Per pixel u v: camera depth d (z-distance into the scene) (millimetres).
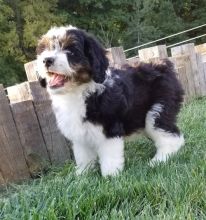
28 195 809
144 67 1130
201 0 6672
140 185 826
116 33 5891
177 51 2201
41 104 1160
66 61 939
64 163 1184
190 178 845
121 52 1606
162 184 823
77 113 994
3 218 729
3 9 5203
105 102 978
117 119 1004
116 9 5949
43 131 1164
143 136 1187
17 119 1114
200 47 2738
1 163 1077
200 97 2104
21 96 1197
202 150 1126
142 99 1094
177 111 1192
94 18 5910
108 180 896
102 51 990
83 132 1011
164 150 1134
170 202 756
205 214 719
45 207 737
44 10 5387
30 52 5320
